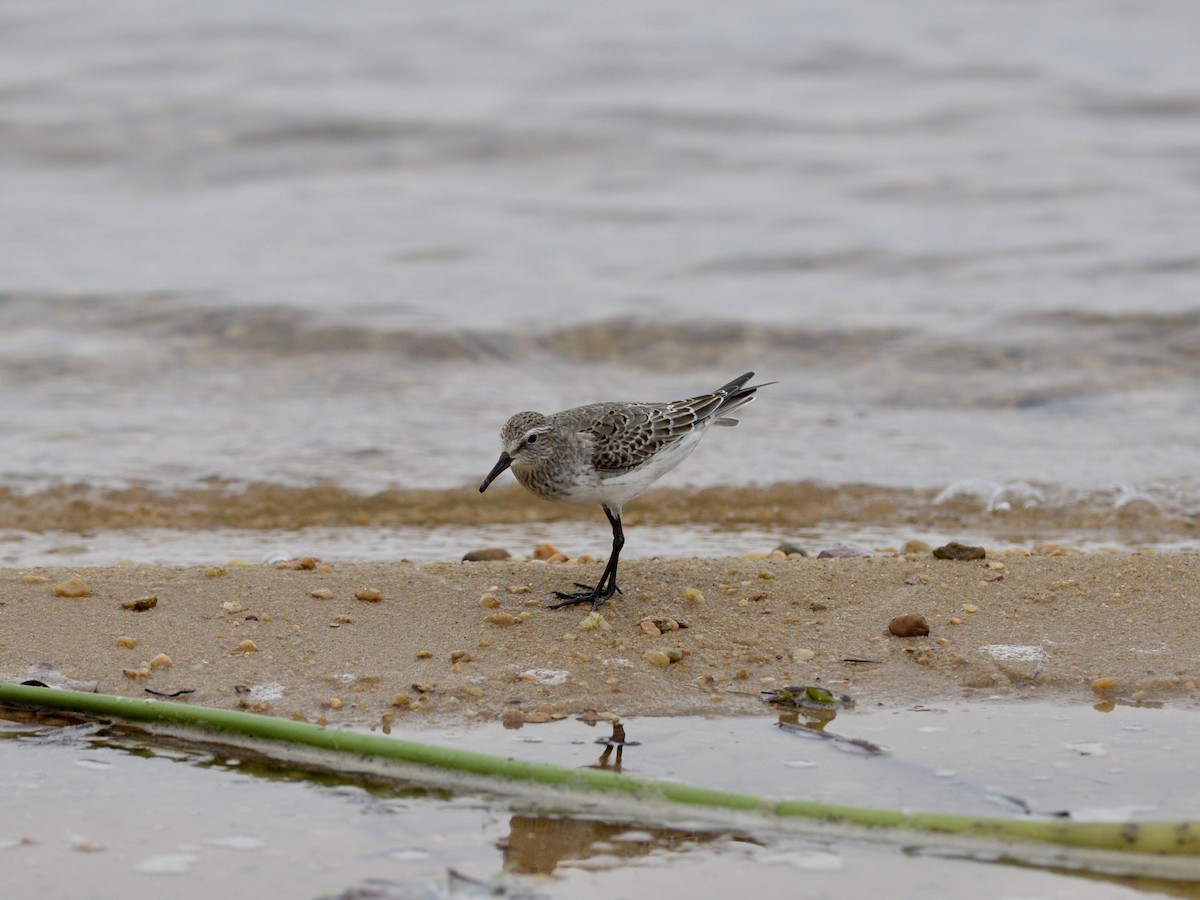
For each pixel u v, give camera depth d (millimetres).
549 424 9930
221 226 23109
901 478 14812
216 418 16188
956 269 21266
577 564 10672
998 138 26938
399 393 17062
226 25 31906
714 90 28891
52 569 10391
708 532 13570
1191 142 26625
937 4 36250
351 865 6531
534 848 6711
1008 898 6262
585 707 8266
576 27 32938
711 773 7449
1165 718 8156
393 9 34094
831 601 9844
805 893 6309
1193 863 6488
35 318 18766
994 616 9562
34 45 29922
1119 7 35688
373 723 8016
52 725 8016
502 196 24578
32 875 6387
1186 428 15977
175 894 6246
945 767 7520
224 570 10289
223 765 7574
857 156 26172
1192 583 10031
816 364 18188
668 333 18844
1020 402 16984
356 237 22688
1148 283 20281
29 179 24672
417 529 13695
